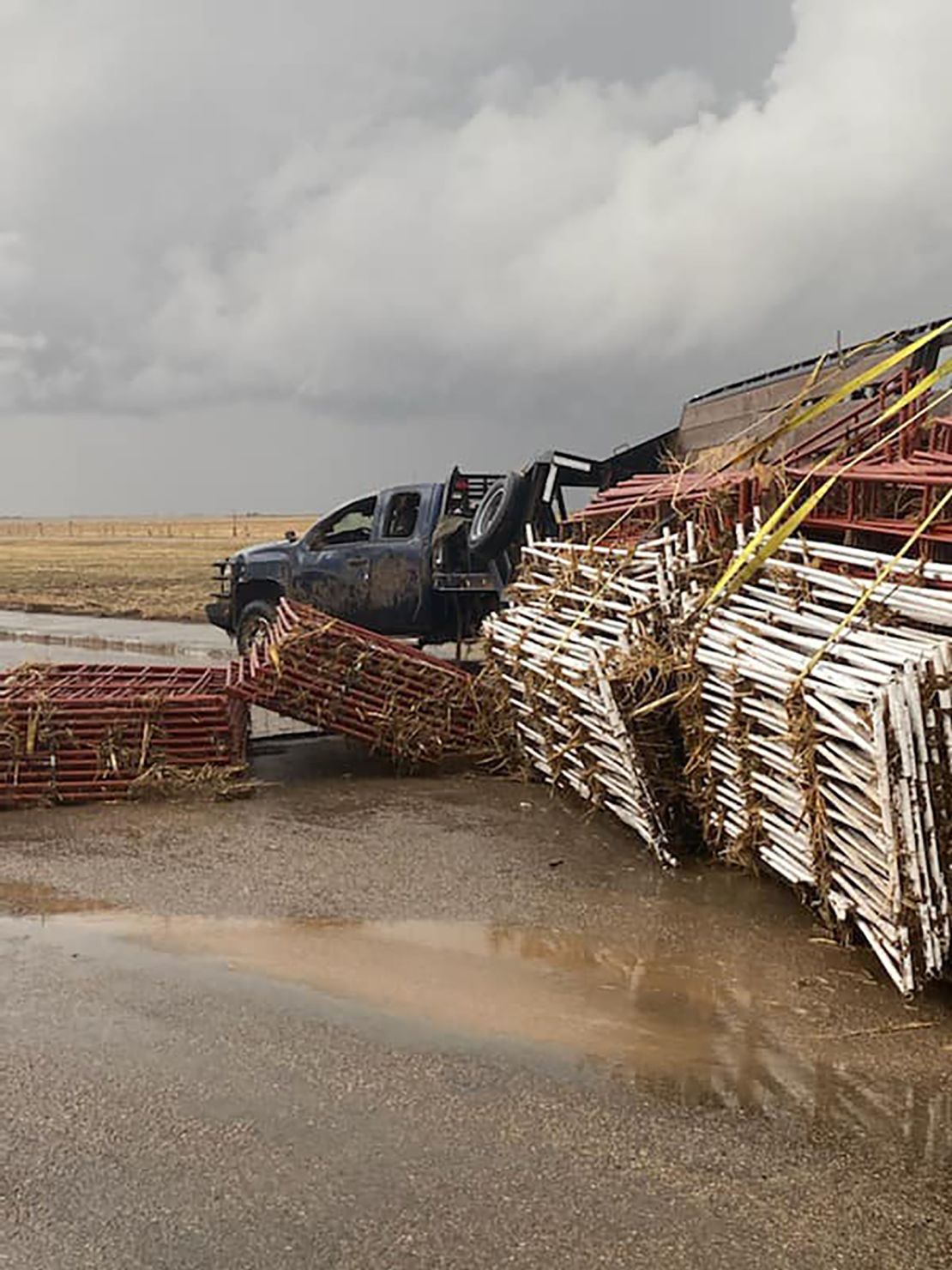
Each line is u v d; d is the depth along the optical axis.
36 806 8.99
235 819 8.66
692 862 7.34
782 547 6.95
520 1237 3.47
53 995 5.32
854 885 5.50
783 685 5.73
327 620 10.66
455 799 9.29
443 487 14.24
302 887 6.96
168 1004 5.22
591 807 8.75
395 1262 3.36
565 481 13.81
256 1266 3.35
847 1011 5.08
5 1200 3.67
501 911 6.50
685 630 7.22
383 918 6.40
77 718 9.30
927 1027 4.90
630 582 8.20
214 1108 4.26
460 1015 5.09
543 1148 3.97
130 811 8.90
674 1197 3.67
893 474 6.68
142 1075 4.52
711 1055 4.68
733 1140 4.01
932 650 4.97
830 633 5.88
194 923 6.34
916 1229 3.50
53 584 38.19
